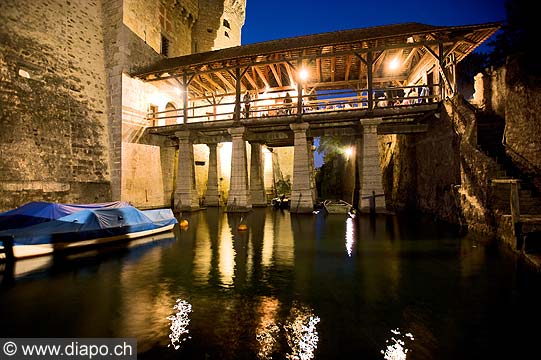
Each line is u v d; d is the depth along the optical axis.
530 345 4.26
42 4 15.62
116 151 18.17
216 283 6.92
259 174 22.77
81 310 5.61
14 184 13.10
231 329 4.81
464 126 12.53
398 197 20.83
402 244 10.28
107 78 18.89
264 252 9.66
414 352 4.12
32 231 8.84
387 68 20.14
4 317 5.35
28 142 13.95
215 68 17.94
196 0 27.27
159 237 12.17
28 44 14.68
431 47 15.78
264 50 17.23
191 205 19.17
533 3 11.18
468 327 4.78
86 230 9.90
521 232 8.48
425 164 16.86
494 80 13.73
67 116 16.11
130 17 19.38
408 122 17.62
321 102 16.66
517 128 11.20
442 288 6.39
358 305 5.62
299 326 4.87
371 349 4.20
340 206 17.95
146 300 6.04
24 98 14.08
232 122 17.77
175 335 4.66
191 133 19.38
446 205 14.15
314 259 8.73
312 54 16.39
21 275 7.57
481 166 11.09
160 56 22.27
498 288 6.33
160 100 21.70
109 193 17.89
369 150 15.87
